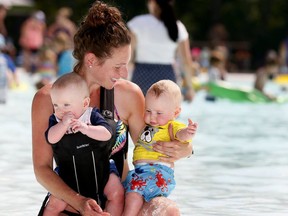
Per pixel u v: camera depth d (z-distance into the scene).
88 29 6.66
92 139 6.38
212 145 14.16
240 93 25.66
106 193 6.71
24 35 42.12
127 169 7.29
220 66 31.09
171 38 13.90
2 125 16.91
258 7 58.88
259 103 25.69
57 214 6.74
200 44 55.72
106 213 6.27
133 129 7.21
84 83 6.46
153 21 13.84
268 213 8.18
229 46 55.50
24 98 25.08
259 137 15.66
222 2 59.78
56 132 6.33
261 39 56.69
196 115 20.48
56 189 6.53
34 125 6.76
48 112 6.74
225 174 10.82
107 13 6.66
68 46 29.30
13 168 11.16
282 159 12.41
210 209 8.36
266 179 10.42
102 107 6.88
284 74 43.88
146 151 6.91
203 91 29.45
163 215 6.63
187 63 15.15
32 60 41.56
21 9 53.44
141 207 6.71
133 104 7.11
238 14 59.34
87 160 6.46
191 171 11.02
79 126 6.30
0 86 22.44
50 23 58.16
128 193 6.73
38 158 6.71
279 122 19.06
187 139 6.80
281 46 50.69
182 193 9.30
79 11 58.38
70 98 6.36
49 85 6.89
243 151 13.39
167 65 13.97
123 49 6.62
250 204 8.67
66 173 6.59
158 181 6.77
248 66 54.59
